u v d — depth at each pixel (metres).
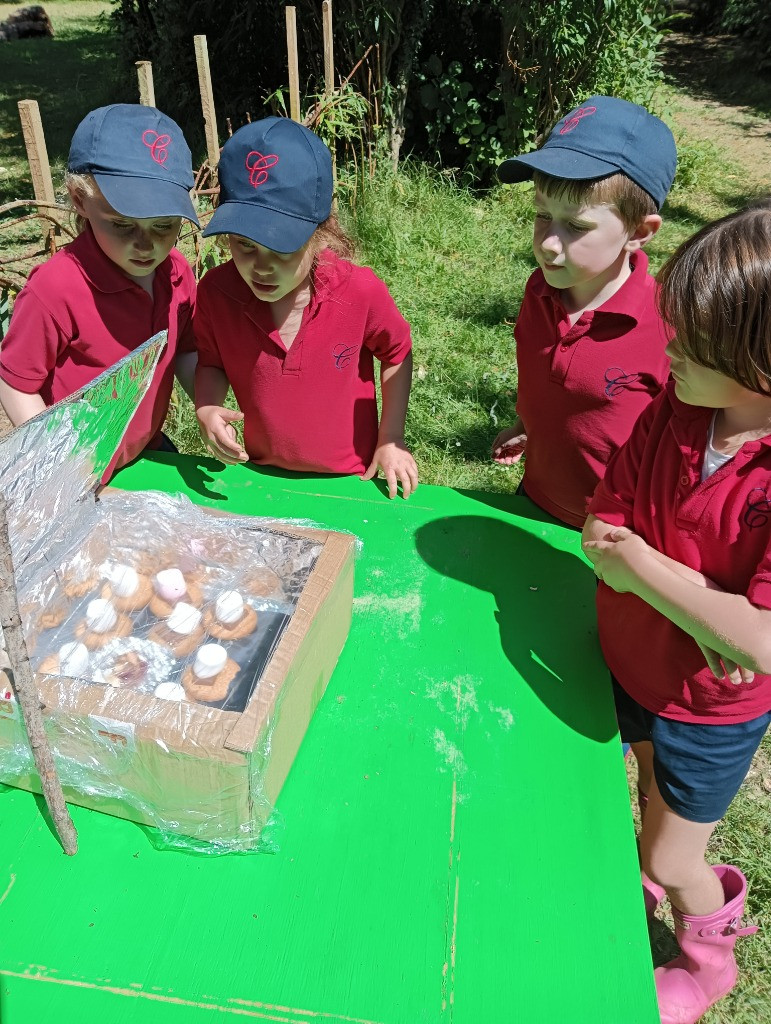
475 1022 0.88
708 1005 1.57
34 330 1.60
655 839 1.40
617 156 1.42
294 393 1.65
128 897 0.97
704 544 1.13
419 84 5.87
